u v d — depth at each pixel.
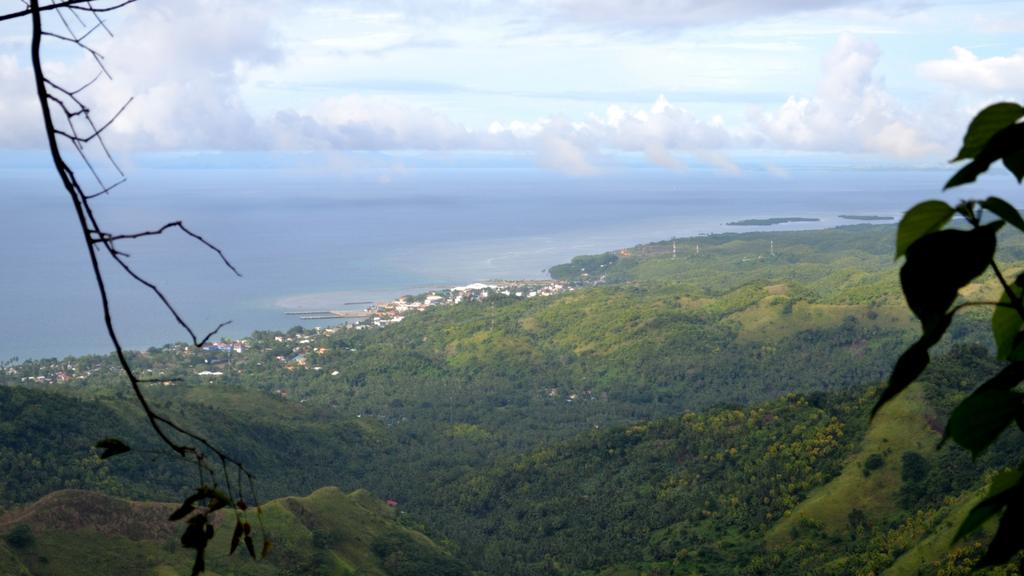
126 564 40.53
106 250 1.98
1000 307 1.67
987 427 1.56
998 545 1.49
